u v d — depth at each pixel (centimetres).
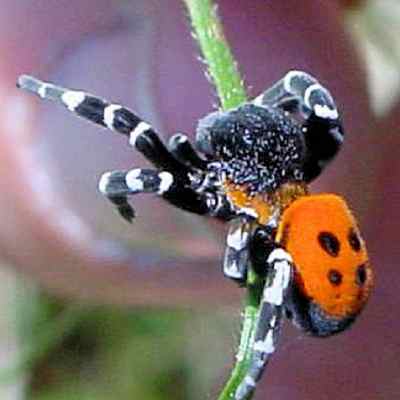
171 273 10
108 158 9
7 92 9
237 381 5
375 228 11
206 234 9
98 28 9
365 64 10
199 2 6
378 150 11
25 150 9
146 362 12
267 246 6
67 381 12
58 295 11
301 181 6
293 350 11
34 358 11
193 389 12
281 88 6
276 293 5
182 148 6
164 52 9
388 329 11
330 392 11
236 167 6
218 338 12
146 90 9
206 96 9
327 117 6
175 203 6
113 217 9
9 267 10
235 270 6
